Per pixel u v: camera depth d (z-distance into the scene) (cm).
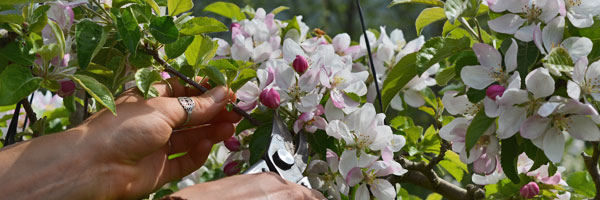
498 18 62
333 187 67
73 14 62
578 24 61
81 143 57
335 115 66
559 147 60
